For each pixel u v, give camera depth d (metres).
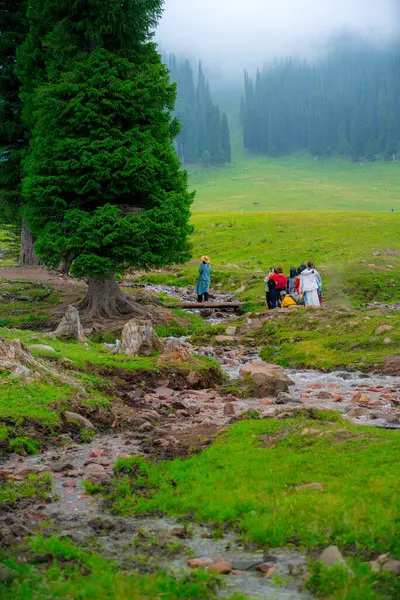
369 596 5.32
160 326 27.62
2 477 9.24
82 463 10.05
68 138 27.89
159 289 40.66
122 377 15.79
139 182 28.33
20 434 11.02
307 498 7.36
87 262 26.92
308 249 51.91
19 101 39.56
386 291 37.47
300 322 25.20
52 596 5.43
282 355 21.61
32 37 34.59
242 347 23.61
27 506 8.08
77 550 6.52
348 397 15.20
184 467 9.35
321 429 10.29
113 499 8.34
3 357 13.45
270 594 5.63
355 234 56.28
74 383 13.65
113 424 12.35
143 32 30.17
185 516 7.66
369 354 20.05
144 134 28.47
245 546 6.71
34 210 28.61
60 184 28.19
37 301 31.34
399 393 15.59
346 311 25.78
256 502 7.52
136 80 28.67
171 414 13.29
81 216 27.45
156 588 5.66
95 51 28.39
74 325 19.97
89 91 27.81
